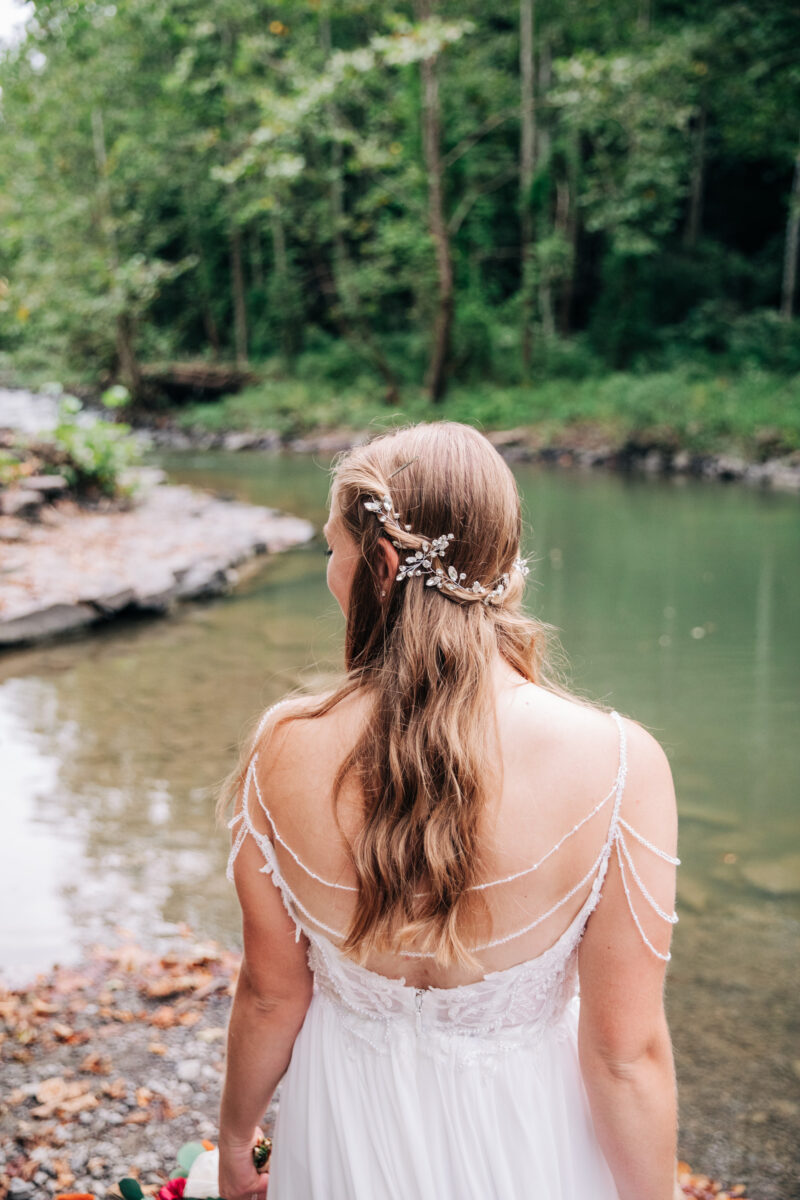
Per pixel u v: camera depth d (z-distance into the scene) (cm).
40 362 3006
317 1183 116
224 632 809
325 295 3203
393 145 2159
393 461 111
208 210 3016
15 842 430
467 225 2641
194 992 320
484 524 108
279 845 112
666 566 1066
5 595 815
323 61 2216
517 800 103
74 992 319
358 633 113
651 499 1549
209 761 528
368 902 105
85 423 1728
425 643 105
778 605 902
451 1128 110
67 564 934
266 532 1240
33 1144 247
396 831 103
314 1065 118
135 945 350
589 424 2142
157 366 2827
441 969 110
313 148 2614
